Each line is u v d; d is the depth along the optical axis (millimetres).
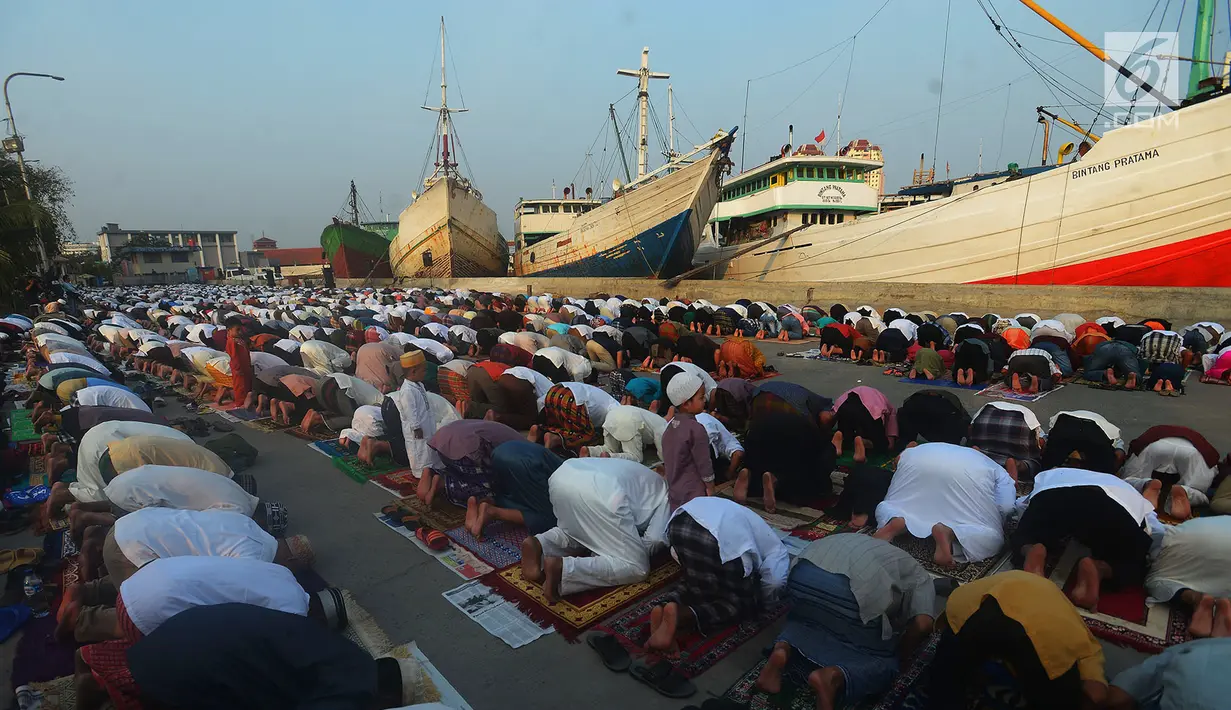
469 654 3213
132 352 12125
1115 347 9094
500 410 7070
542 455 4383
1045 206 17297
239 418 7863
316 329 12523
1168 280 16016
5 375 10211
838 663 2705
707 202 25344
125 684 2504
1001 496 4238
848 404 6074
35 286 23109
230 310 17359
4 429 6887
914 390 9258
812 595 2887
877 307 19422
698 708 2758
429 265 37125
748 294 22625
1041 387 8953
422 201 35688
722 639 3275
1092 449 4961
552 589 3600
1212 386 9133
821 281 23344
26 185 23406
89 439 4555
